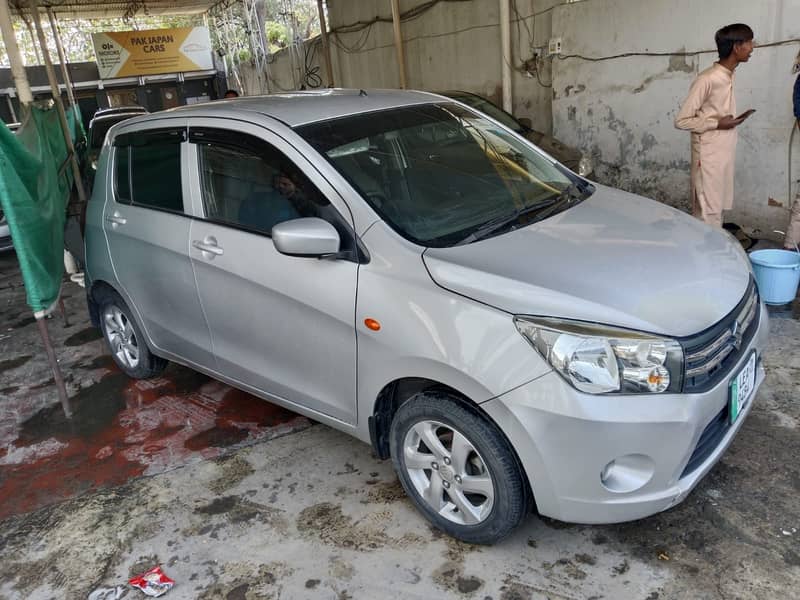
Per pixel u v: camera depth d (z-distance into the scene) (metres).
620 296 2.35
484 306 2.37
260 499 3.12
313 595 2.52
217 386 4.35
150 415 4.06
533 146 3.73
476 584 2.48
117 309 4.38
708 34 6.21
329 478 3.23
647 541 2.61
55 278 4.37
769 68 5.71
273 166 3.05
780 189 5.89
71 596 2.66
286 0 17.27
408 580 2.54
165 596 2.59
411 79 11.84
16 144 3.80
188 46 22.50
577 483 2.28
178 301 3.65
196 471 3.41
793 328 4.21
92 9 17.83
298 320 2.96
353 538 2.80
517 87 9.27
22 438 3.97
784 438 3.13
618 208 3.16
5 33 5.16
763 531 2.59
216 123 3.36
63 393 4.10
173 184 3.59
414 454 2.74
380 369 2.66
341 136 3.08
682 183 6.91
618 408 2.18
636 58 6.98
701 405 2.26
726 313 2.40
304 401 3.16
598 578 2.45
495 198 3.13
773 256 4.60
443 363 2.41
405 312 2.53
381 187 2.91
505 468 2.40
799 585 2.33
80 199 7.06
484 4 9.48
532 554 2.60
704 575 2.42
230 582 2.62
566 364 2.21
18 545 3.00
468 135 3.49
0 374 4.92
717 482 2.89
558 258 2.57
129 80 22.72
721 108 4.86
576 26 7.62
